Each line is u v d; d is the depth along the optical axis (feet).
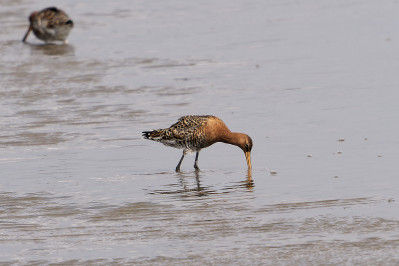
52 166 49.93
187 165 50.31
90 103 67.41
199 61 85.40
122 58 88.33
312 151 51.29
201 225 37.91
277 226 37.27
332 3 121.90
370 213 38.45
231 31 103.19
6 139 56.54
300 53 87.40
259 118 60.85
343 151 50.80
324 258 32.91
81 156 52.16
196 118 49.83
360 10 114.11
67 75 79.87
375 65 78.89
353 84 71.26
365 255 32.99
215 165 49.93
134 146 54.54
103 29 108.88
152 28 108.17
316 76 75.66
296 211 39.45
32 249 35.37
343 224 37.01
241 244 35.04
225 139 49.39
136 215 39.93
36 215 40.37
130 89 72.79
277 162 49.37
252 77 76.54
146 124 60.18
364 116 59.77
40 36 99.50
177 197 42.96
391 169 46.32
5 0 134.51
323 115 60.80
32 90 73.05
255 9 120.37
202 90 71.56
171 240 35.96
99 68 83.10
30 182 46.50
